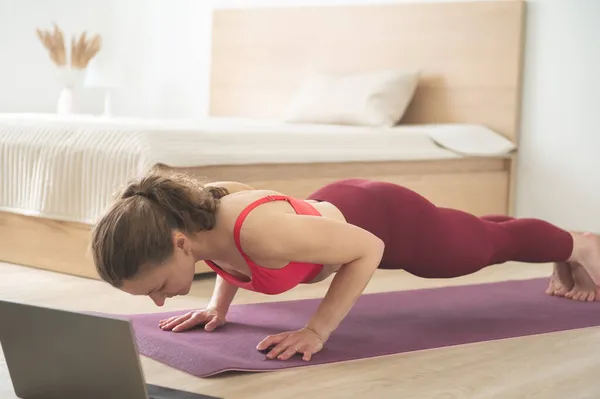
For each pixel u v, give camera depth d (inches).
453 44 192.7
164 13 239.5
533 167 185.0
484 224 104.9
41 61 233.0
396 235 97.3
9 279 128.5
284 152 143.1
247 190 90.3
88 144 130.4
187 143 130.2
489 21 187.2
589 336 102.9
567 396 79.4
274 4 220.8
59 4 236.1
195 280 132.6
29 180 136.5
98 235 73.8
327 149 152.7
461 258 101.3
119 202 75.3
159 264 74.4
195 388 78.4
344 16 208.1
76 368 69.9
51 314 68.9
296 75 215.3
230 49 226.7
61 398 71.9
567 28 179.3
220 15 227.8
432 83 195.6
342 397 77.2
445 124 189.6
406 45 199.2
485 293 127.3
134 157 125.1
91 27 244.2
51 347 70.2
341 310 88.4
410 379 83.3
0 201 140.4
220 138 135.3
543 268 155.0
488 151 178.5
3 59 224.4
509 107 185.6
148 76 243.9
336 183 100.4
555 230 112.2
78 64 219.6
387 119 183.8
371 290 129.2
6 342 72.9
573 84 179.2
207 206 80.2
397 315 110.8
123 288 75.0
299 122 192.9
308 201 93.6
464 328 104.4
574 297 123.3
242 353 88.6
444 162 173.6
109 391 68.7
